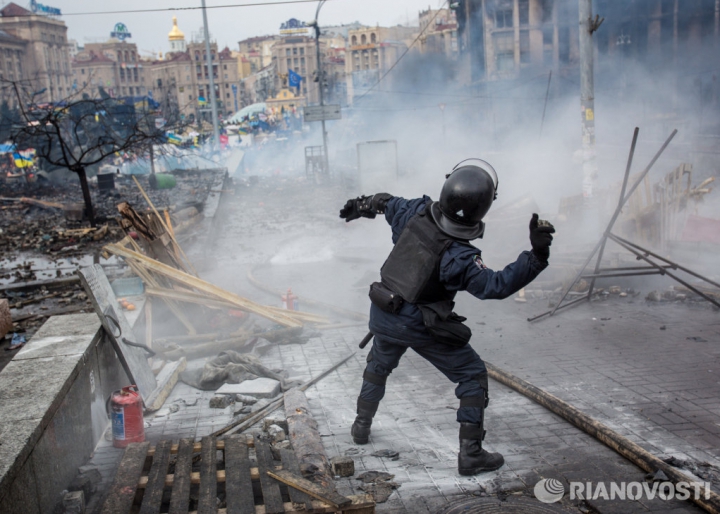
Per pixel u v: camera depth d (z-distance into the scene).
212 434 4.67
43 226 21.88
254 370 6.07
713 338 6.76
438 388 5.72
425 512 3.73
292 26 179.38
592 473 4.08
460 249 3.88
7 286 11.31
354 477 4.16
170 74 192.75
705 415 4.87
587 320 7.72
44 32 153.00
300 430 4.64
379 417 5.14
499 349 6.80
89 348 4.73
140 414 4.70
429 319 3.98
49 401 3.68
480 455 4.11
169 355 6.55
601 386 5.57
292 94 145.00
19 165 39.69
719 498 3.59
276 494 3.58
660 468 3.99
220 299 7.46
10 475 2.96
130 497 3.60
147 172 47.16
